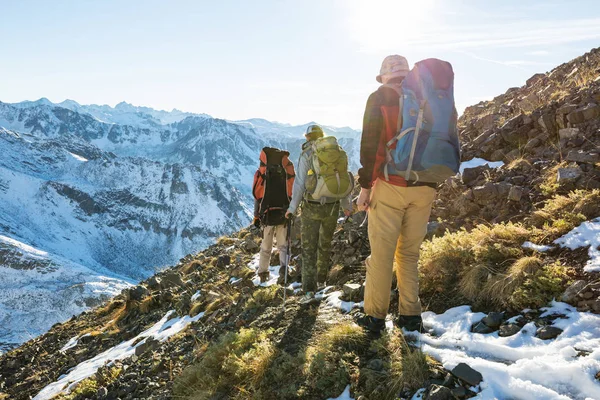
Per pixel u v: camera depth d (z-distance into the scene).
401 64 4.18
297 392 3.98
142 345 7.96
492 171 7.51
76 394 6.96
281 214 7.82
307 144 6.18
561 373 3.13
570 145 6.85
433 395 3.25
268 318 5.99
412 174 3.84
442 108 3.73
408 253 4.39
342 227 8.57
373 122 3.89
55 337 12.24
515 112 9.90
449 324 4.37
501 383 3.23
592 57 11.31
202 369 5.09
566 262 4.46
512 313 4.17
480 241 5.30
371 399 3.58
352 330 4.52
